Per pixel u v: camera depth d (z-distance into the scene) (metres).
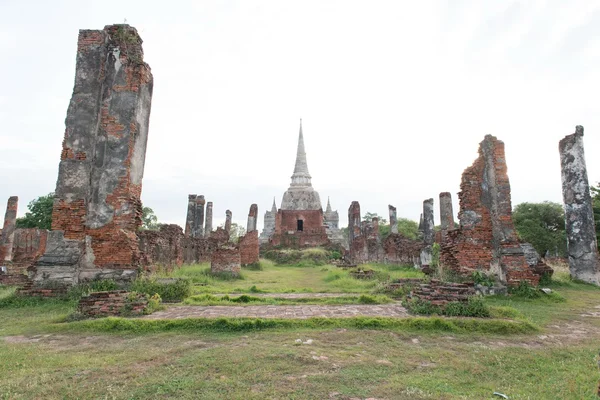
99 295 8.22
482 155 13.10
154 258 17.23
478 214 12.70
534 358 5.72
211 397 4.09
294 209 56.50
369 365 5.19
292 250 42.38
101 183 11.74
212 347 5.94
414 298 8.94
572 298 11.98
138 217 12.36
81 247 11.33
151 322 7.12
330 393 4.24
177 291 10.91
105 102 12.17
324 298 10.84
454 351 5.99
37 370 4.91
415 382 4.61
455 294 8.34
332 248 47.06
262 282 18.55
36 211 34.38
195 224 30.30
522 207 39.50
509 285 11.94
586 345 6.50
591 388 4.58
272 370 4.91
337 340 6.37
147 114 13.22
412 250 26.23
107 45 12.51
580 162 16.66
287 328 7.08
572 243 16.44
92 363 5.18
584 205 16.34
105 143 11.95
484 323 7.27
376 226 34.03
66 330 7.07
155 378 4.62
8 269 21.78
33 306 9.77
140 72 12.52
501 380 4.88
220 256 20.69
